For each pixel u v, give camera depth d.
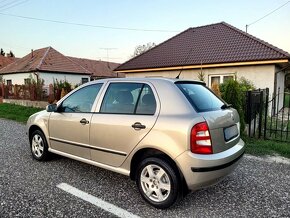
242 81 12.41
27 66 26.00
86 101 4.17
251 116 7.06
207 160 2.92
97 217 2.99
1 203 3.29
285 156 5.45
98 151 3.82
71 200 3.40
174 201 3.08
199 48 15.61
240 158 3.52
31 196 3.50
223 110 3.54
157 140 3.10
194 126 2.94
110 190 3.73
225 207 3.26
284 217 3.02
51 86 15.96
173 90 3.28
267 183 4.03
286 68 15.73
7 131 8.22
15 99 17.78
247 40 14.25
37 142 5.04
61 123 4.40
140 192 3.34
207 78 13.99
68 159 5.16
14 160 5.09
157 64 15.69
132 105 3.53
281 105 15.06
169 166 3.07
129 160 3.44
